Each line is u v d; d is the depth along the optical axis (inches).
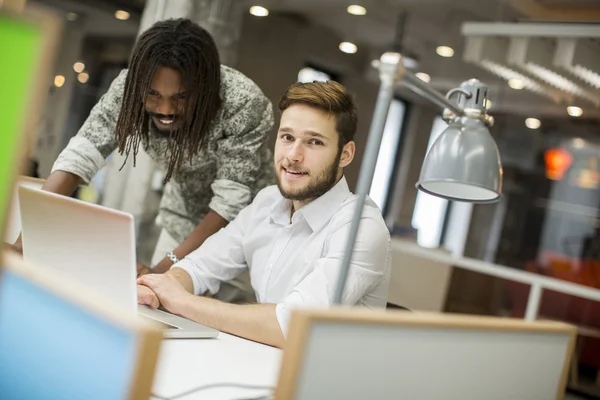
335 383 38.7
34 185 92.4
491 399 49.1
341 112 72.5
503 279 153.5
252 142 88.0
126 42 216.7
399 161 345.7
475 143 59.6
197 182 92.8
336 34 274.5
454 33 249.3
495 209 315.6
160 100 81.4
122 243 55.2
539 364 52.6
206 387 48.3
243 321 66.5
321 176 72.7
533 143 301.9
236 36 193.0
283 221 78.5
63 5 208.4
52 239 60.9
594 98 244.4
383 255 71.0
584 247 295.9
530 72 228.4
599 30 188.1
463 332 44.7
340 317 37.7
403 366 41.9
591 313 147.8
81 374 35.0
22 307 38.4
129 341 33.2
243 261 82.9
